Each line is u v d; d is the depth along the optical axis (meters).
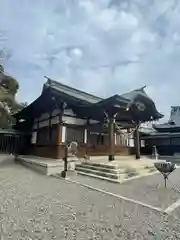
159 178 8.14
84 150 12.41
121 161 10.46
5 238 2.99
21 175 8.83
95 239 3.03
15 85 19.03
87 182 7.23
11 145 16.98
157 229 3.39
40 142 14.35
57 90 11.73
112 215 4.00
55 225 3.50
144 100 12.08
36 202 4.80
